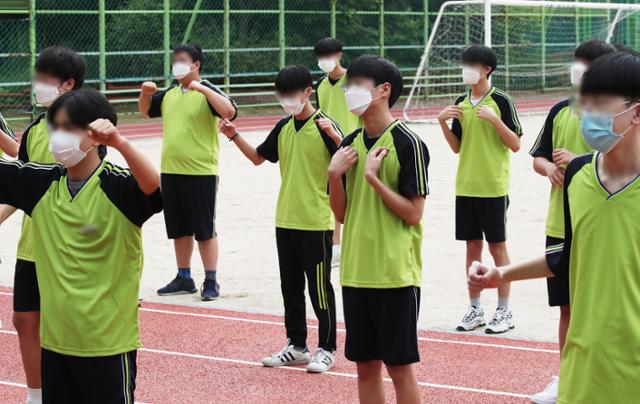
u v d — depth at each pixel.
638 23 32.69
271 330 7.86
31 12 24.56
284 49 29.61
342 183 5.11
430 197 14.29
